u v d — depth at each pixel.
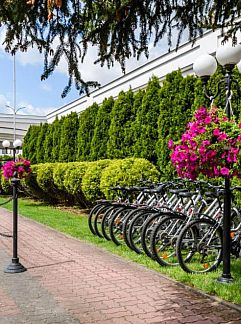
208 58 4.54
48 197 14.32
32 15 3.09
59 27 3.29
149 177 8.17
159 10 3.50
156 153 9.20
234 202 5.75
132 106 10.41
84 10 3.23
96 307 3.66
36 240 6.95
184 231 4.71
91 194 9.39
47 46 3.37
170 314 3.48
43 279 4.54
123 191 6.87
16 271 4.81
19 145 13.95
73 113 14.34
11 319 3.37
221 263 4.93
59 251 6.03
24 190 15.38
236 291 3.92
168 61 11.65
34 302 3.79
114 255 5.70
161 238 5.19
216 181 6.05
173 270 4.77
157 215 5.27
